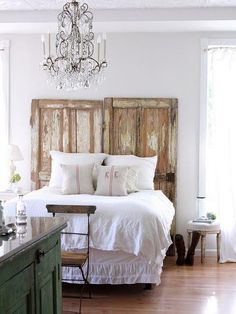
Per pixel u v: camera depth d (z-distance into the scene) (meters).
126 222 3.87
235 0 4.68
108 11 5.02
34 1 4.76
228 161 5.43
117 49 5.63
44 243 2.36
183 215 5.61
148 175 5.35
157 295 4.07
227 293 4.12
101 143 5.67
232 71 5.46
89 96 5.70
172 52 5.58
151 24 5.15
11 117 5.78
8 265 1.89
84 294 4.11
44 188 5.19
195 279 4.56
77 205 3.83
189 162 5.60
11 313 1.92
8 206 4.07
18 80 5.75
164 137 5.59
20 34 5.71
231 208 5.40
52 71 4.14
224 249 5.33
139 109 5.61
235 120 5.44
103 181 4.85
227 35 5.50
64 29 4.20
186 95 5.59
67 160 5.39
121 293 4.13
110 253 4.00
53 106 5.70
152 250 3.85
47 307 2.42
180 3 4.81
